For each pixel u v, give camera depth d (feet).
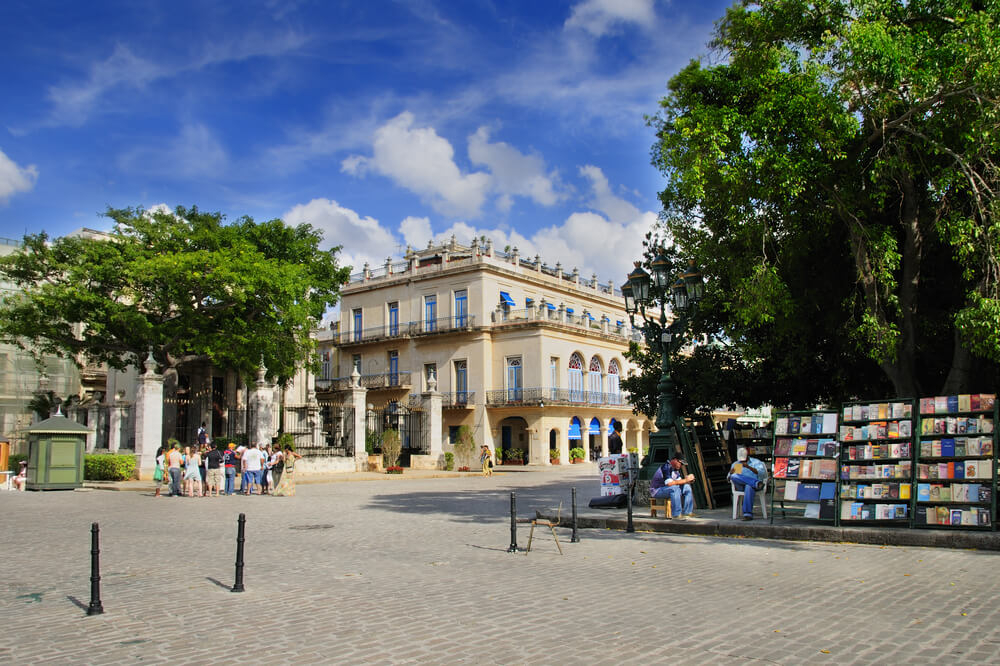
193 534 42.22
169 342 100.12
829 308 50.21
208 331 99.96
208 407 130.31
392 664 17.71
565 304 177.17
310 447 108.37
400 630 20.75
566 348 158.10
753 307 42.50
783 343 53.62
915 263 43.57
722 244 50.16
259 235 116.47
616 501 51.93
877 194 41.24
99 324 96.02
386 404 168.25
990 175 38.32
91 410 108.88
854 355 51.70
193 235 104.01
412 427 124.57
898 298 44.32
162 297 98.07
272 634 20.43
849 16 42.09
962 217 38.11
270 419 97.96
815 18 42.68
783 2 42.47
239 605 23.93
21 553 35.27
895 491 37.37
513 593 25.55
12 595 25.72
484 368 154.10
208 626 21.31
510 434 165.27
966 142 38.11
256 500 66.54
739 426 61.05
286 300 100.01
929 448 37.04
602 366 169.89
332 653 18.63
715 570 29.66
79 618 22.34
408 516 52.01
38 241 100.58
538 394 148.97
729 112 41.68
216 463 73.20
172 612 23.02
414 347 165.27
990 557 31.09
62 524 47.44
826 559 31.86
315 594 25.57
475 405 154.51
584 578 28.25
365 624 21.43
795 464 40.52
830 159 41.39
